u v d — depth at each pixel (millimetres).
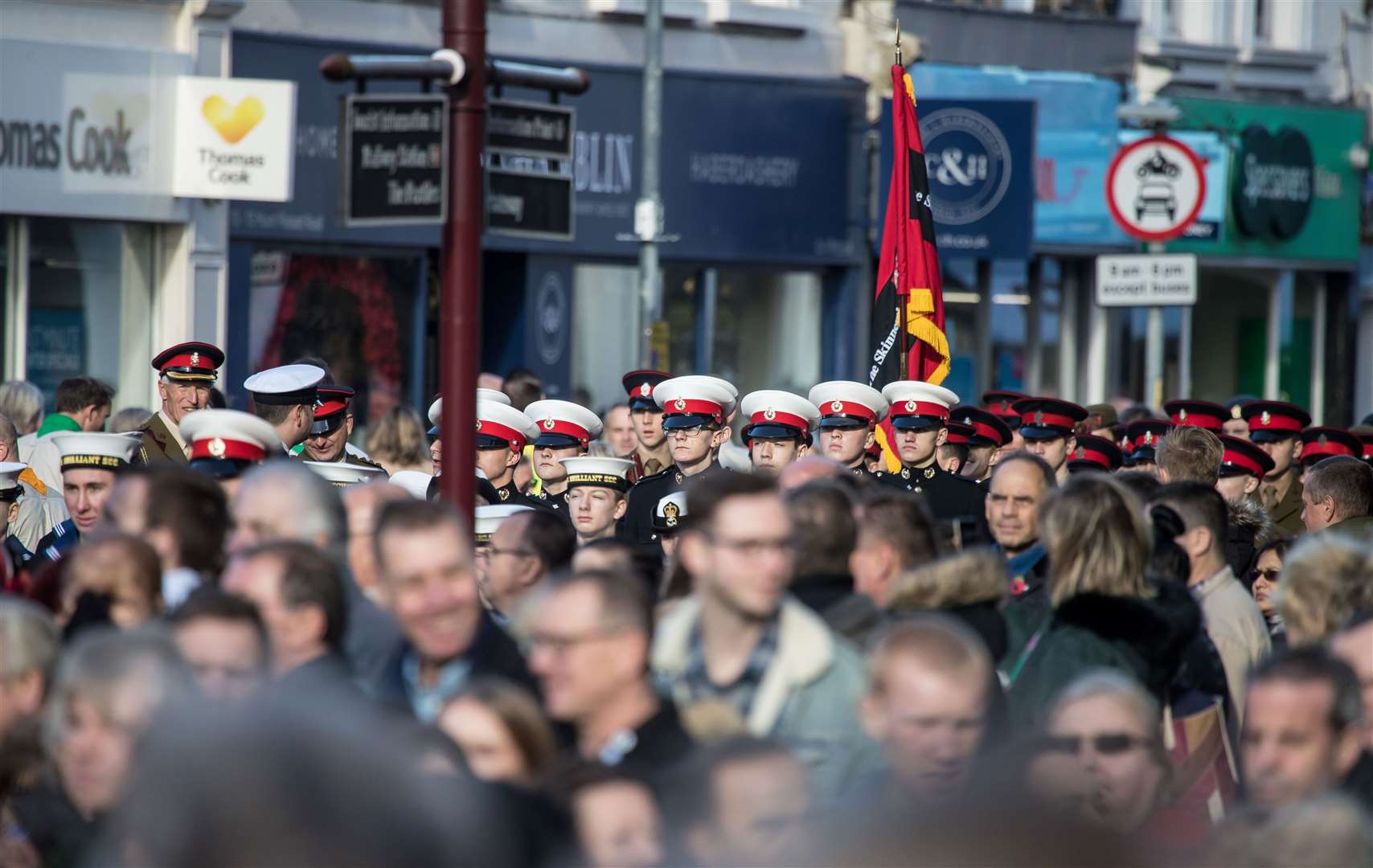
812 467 22438
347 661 16172
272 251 57094
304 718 4383
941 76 70875
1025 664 18766
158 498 18953
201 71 54375
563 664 14688
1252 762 14719
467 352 21156
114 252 53969
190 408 34344
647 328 60562
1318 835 10008
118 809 4617
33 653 15586
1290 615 19469
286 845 4219
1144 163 50312
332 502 18578
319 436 34906
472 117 21000
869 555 20000
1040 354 77062
